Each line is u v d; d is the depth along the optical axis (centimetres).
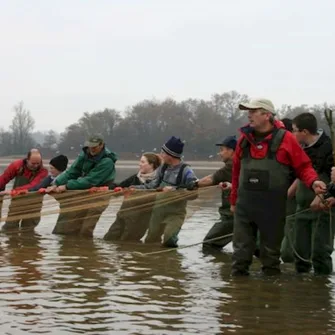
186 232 1134
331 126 716
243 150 718
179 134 10419
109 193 1070
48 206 1105
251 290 653
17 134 12581
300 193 768
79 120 11250
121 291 634
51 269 744
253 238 728
